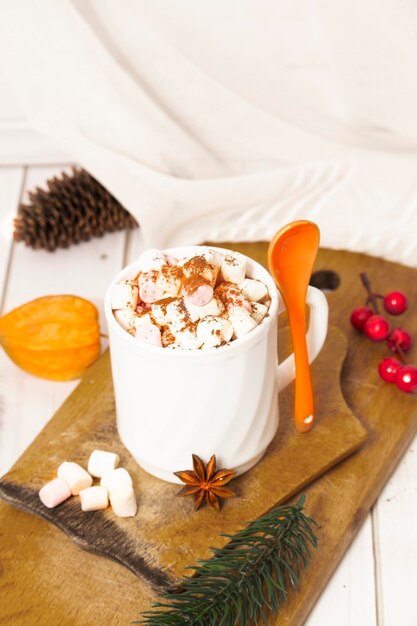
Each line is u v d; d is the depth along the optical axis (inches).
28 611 18.6
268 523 19.0
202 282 18.6
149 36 26.9
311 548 19.7
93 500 19.9
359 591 19.9
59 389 24.5
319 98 27.5
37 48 26.5
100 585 19.0
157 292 19.3
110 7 26.5
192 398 18.9
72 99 27.2
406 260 27.0
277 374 20.3
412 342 23.9
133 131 27.5
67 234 28.5
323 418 21.8
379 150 27.9
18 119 31.0
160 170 27.9
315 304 20.2
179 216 27.7
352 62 26.0
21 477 20.8
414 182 26.9
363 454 21.4
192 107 27.9
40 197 28.3
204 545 19.4
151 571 18.9
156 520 19.9
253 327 18.7
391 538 20.7
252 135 28.3
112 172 27.5
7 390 24.5
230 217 28.0
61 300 24.4
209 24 26.8
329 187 27.6
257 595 18.5
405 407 22.3
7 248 28.8
